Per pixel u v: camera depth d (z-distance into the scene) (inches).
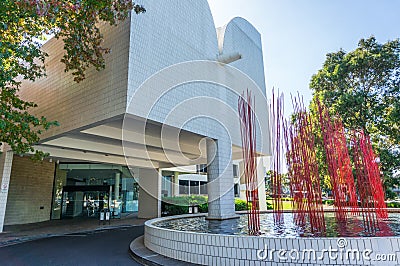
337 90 447.5
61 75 271.7
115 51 221.3
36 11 161.0
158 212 459.2
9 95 204.2
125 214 535.8
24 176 421.7
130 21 217.0
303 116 159.5
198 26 297.0
